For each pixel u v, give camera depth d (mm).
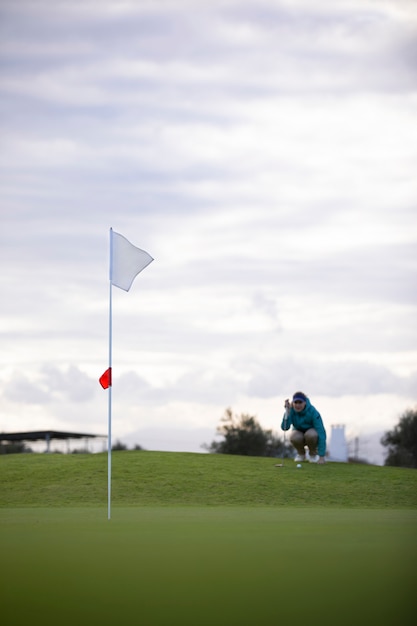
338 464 20781
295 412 21125
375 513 12633
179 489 17359
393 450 51375
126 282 12508
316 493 17078
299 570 6715
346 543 8242
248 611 5418
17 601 5699
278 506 15641
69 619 5246
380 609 5484
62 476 18797
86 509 14195
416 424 50656
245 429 59281
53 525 10367
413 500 16516
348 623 5191
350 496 16812
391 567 6824
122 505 15727
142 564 7012
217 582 6254
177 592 5926
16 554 7609
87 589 6039
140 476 18672
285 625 5125
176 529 9680
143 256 12609
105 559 7277
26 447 46906
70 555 7527
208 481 18141
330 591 5961
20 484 18078
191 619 5230
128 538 8727
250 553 7559
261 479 18438
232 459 21406
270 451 59625
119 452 22719
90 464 20188
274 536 8844
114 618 5266
